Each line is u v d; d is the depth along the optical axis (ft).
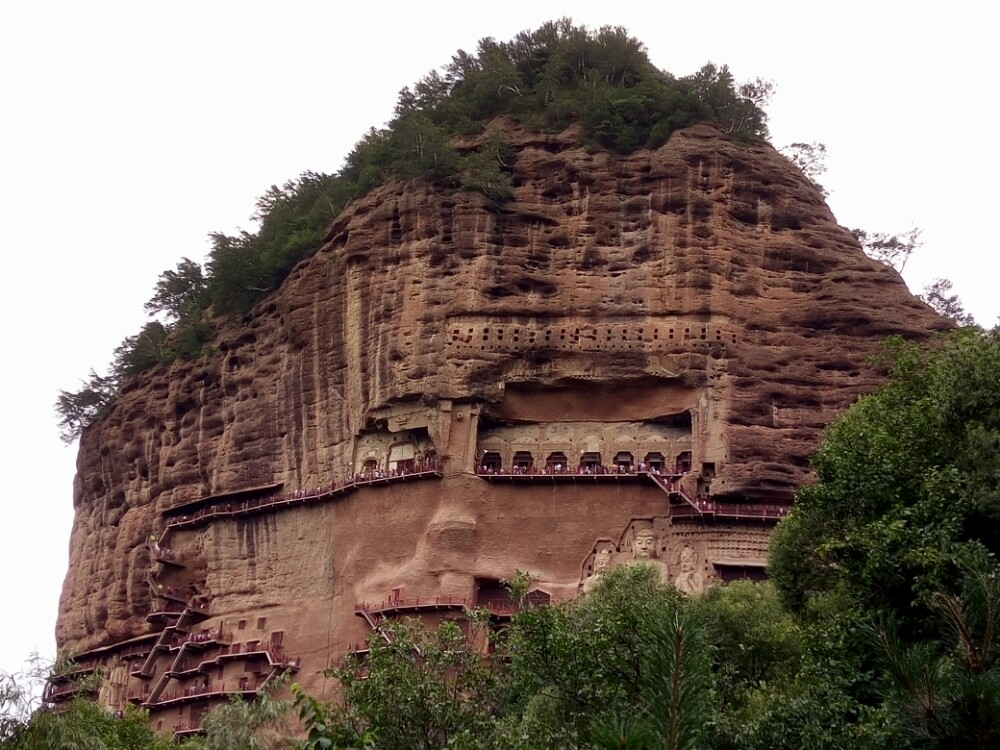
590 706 104.12
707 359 219.82
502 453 224.12
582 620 114.21
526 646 108.17
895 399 122.83
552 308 225.97
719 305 222.69
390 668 114.01
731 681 122.31
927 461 105.81
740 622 132.05
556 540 213.66
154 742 150.10
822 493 108.47
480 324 225.76
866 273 227.61
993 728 61.67
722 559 205.98
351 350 234.17
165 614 239.30
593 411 224.12
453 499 216.74
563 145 242.58
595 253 229.86
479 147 246.27
